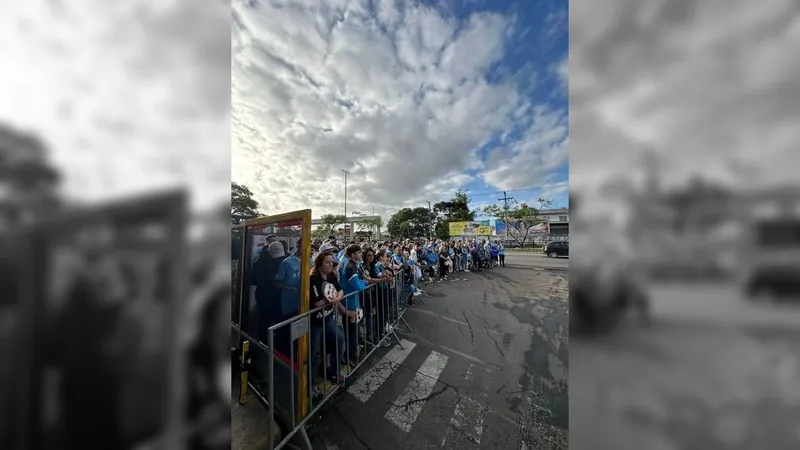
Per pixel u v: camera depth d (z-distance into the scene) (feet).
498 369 9.93
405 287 19.76
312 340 8.29
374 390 8.63
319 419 7.34
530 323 15.02
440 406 7.85
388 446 6.46
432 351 11.45
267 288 8.63
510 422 7.22
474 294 22.40
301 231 7.48
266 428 7.04
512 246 94.99
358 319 9.63
